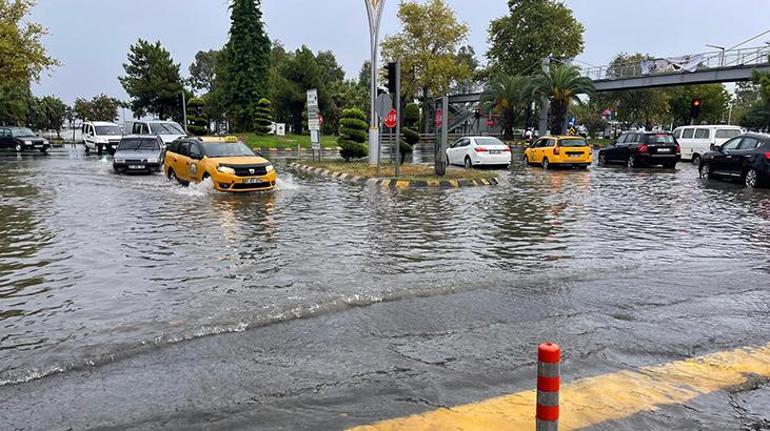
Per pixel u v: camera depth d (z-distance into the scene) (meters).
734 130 25.77
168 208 11.66
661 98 55.31
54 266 6.88
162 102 49.47
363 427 3.28
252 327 4.84
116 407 3.50
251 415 3.42
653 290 6.05
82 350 4.33
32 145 32.38
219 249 7.85
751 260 7.43
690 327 4.96
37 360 4.15
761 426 3.36
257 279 6.32
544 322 5.04
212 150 15.13
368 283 6.16
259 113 43.44
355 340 4.59
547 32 56.38
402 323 4.97
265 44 45.59
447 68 53.34
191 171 15.34
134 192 14.30
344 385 3.81
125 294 5.76
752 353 4.42
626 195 14.31
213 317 5.04
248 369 4.04
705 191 15.22
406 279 6.34
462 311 5.30
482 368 4.09
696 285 6.26
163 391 3.71
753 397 3.71
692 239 8.77
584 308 5.43
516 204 12.58
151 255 7.48
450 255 7.57
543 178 19.14
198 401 3.58
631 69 45.56
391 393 3.71
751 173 16.05
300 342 4.53
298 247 8.00
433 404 3.56
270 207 11.91
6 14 24.62
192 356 4.26
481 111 53.88
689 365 4.19
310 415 3.42
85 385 3.79
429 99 62.94
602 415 3.44
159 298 5.62
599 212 11.45
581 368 4.12
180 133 28.95
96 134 30.73
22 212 10.97
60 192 14.19
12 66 24.38
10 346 4.43
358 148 23.48
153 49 49.12
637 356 4.34
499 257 7.48
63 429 3.25
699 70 39.75
